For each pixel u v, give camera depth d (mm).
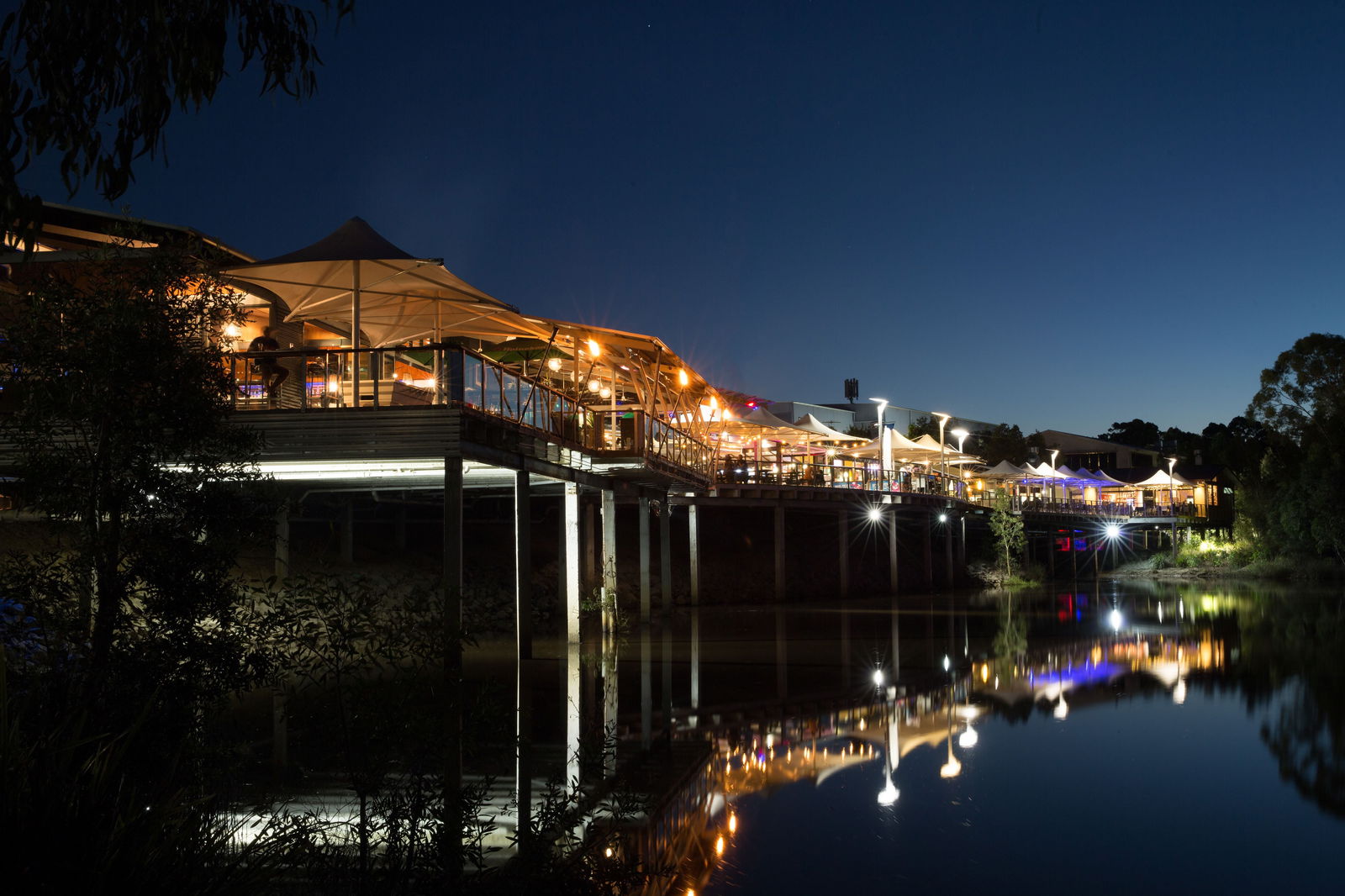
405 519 27297
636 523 38969
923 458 47000
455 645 6402
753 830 7656
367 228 16656
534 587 27203
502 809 7773
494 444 15867
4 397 6906
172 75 5344
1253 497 58062
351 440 14344
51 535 7125
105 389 6812
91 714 5945
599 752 7344
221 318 7520
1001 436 71812
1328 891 6492
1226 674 16188
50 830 3904
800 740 11031
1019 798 8656
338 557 22375
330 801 7695
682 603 33156
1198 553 59469
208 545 7012
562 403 19312
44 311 6824
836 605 33438
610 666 17125
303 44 5613
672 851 7117
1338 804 8500
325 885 5477
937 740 11078
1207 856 7172
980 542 54656
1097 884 6582
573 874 6008
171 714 6496
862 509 38375
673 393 27547
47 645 6375
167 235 7500
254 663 6672
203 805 5160
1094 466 82750
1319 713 12688
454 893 5547
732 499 32625
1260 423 57719
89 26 5160
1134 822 7973
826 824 7848
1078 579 53906
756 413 35438
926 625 25719
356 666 6391
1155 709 12961
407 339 21578
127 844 4145
